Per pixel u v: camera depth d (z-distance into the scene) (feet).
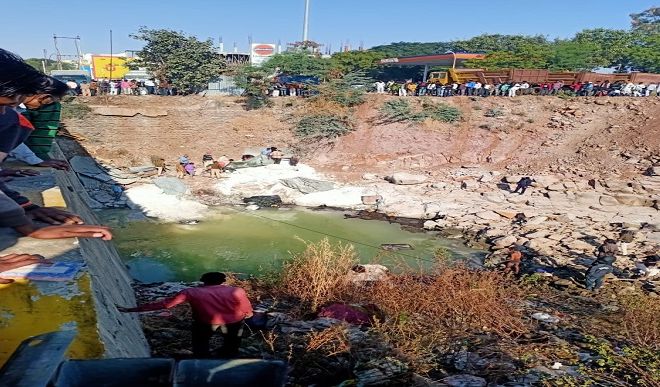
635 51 161.27
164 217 63.41
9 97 12.04
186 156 87.97
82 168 74.28
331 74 122.62
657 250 53.78
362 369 21.26
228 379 7.80
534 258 52.03
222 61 117.80
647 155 82.07
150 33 109.60
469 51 202.80
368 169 86.99
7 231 14.53
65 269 12.62
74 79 138.82
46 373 6.69
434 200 72.69
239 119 98.84
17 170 23.80
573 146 89.97
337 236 59.62
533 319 32.24
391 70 179.63
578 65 147.23
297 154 91.40
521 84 114.52
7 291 11.64
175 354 22.04
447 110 101.35
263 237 57.98
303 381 20.54
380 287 34.40
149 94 110.42
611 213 66.28
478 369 23.30
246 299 20.54
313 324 27.43
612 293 40.91
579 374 23.25
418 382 20.68
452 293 32.81
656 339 28.19
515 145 93.20
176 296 19.43
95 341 10.92
